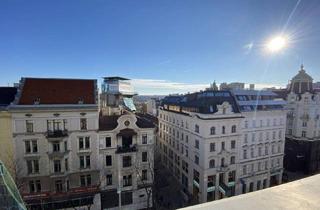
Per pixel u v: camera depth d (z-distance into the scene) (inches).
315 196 99.4
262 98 1582.2
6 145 1031.0
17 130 1021.2
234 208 88.8
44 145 1061.8
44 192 1053.8
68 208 1087.0
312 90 1903.3
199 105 1359.5
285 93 2037.4
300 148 1760.6
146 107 2918.3
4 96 1149.1
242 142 1389.0
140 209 1215.6
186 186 1478.8
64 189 1101.1
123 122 1168.2
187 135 1457.9
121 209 1179.3
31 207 1039.0
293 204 91.6
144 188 1213.7
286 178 1657.2
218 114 1289.4
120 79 1984.5
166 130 1829.5
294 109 1812.3
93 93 1177.4
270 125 1499.8
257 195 100.7
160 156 1978.3
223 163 1325.0
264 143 1478.8
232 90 1560.0
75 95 1146.7
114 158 1166.3
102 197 1160.2
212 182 1312.7
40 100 1074.1
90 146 1125.7
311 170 1733.5
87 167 1131.3
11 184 117.0
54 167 1085.1
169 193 1467.8
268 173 1505.9
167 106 1838.1
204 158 1263.5
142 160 1215.6
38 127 1047.6
